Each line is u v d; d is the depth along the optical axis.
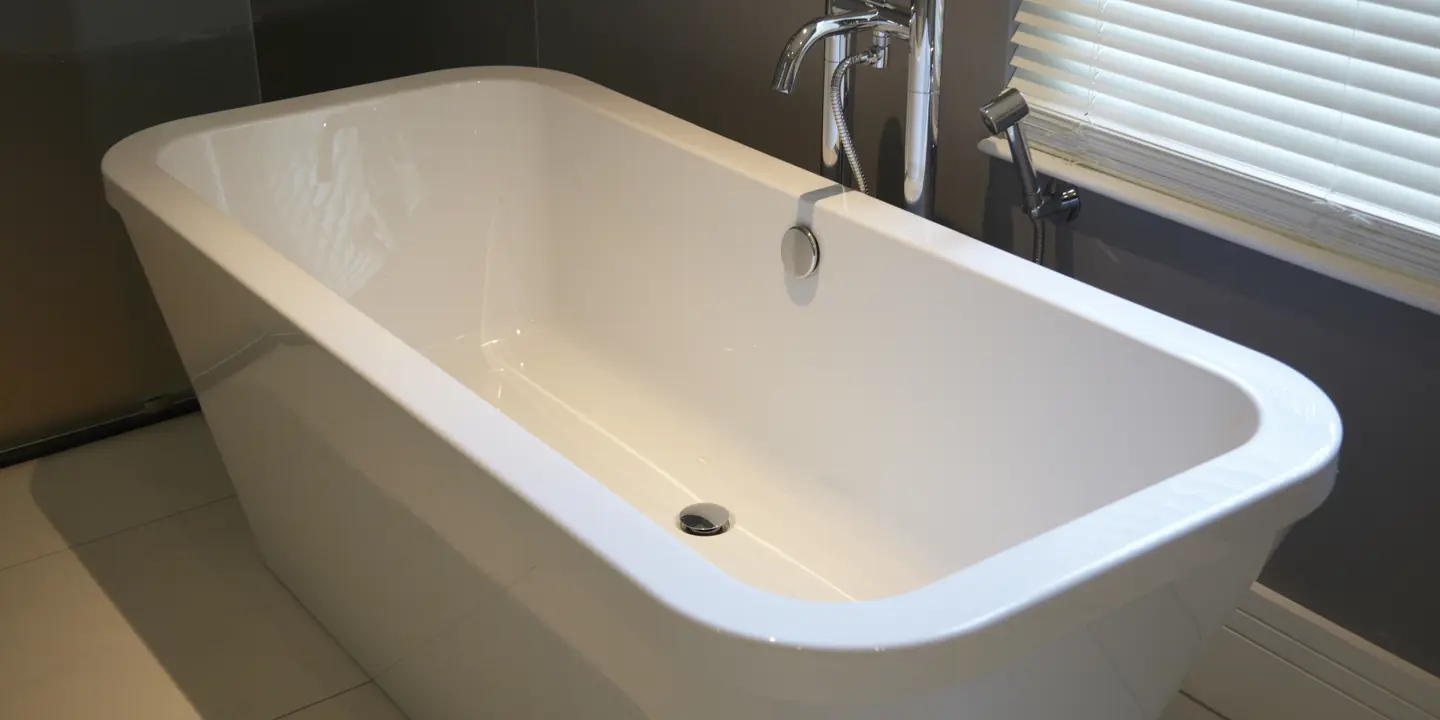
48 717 1.83
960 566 1.75
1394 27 1.51
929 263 1.72
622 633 1.13
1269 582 1.82
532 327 2.49
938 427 1.76
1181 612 1.23
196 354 1.88
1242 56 1.63
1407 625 1.68
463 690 1.60
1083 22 1.82
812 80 2.23
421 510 1.42
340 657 1.96
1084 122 1.83
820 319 1.92
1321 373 1.68
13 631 2.00
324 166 2.25
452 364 2.42
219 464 2.46
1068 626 1.06
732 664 1.00
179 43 2.48
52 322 2.46
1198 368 1.41
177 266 1.78
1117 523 1.13
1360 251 1.59
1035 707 1.15
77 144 2.42
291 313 1.52
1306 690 1.79
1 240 2.37
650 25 2.53
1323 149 1.60
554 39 2.78
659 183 2.16
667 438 2.19
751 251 2.01
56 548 2.20
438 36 2.73
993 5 1.90
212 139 2.10
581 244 2.38
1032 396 1.62
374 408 1.40
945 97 2.02
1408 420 1.61
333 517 1.71
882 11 1.80
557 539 1.15
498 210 2.45
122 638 1.99
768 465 2.05
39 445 2.48
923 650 0.98
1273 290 1.69
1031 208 1.77
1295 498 1.21
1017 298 1.61
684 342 2.19
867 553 1.87
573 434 2.25
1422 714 1.67
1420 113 1.51
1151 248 1.80
